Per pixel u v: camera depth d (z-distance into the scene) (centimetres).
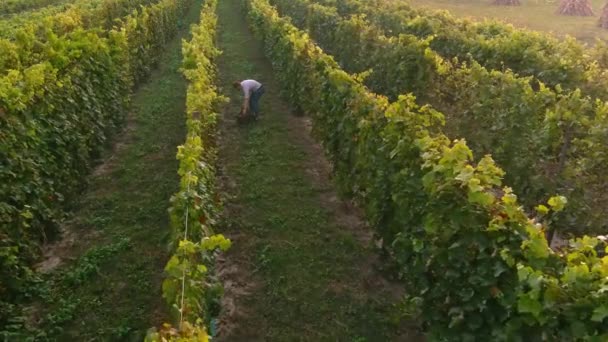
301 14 2395
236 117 1442
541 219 845
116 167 1144
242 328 708
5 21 2222
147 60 1770
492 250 512
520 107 938
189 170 713
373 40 1481
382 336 696
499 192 963
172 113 1470
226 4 3506
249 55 2127
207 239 533
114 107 1242
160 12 2075
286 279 803
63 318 704
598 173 830
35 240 812
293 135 1345
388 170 752
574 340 424
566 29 2919
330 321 722
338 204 1026
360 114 889
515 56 1305
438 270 574
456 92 1114
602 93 1084
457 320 523
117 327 695
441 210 556
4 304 691
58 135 892
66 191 936
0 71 1037
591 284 420
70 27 1706
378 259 850
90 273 794
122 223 937
